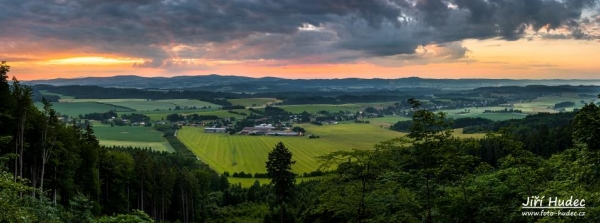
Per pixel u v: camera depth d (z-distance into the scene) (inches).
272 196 3563.0
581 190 682.8
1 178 690.8
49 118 1955.0
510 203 914.1
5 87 1776.6
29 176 2097.7
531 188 900.0
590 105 805.2
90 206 1533.0
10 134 1788.9
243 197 3735.2
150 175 2910.9
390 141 958.4
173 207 3316.9
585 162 765.3
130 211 2790.4
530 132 3838.6
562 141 2947.8
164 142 7524.6
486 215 912.3
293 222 2507.4
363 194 990.4
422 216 1006.4
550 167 924.0
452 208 921.5
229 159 5974.4
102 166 2578.7
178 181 3277.6
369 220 981.8
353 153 976.3
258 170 5236.2
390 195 979.3
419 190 951.0
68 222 1419.8
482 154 2647.6
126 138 7864.2
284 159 2433.6
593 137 756.6
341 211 1031.0
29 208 956.0
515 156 934.4
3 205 653.9
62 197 2130.9
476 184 944.3
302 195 2898.6
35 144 1939.0
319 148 6678.2
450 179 933.8
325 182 1045.8
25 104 1788.9
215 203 3693.4
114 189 2610.7
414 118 884.0
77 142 2300.7
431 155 884.6
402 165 957.2
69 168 2112.5
